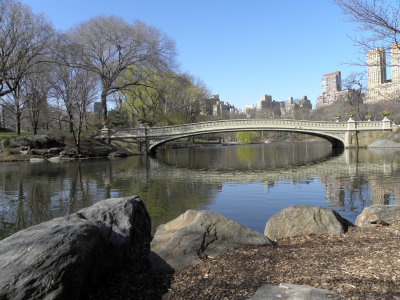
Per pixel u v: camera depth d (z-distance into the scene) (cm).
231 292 367
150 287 415
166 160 3009
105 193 1294
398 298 304
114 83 3938
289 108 13650
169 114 4681
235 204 1065
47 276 303
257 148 5597
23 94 3822
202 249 504
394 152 3244
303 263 434
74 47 3067
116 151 3525
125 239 507
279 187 1382
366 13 720
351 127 3994
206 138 9400
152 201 1131
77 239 354
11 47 2700
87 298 366
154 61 3559
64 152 3048
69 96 2972
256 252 497
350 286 339
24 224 865
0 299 278
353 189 1270
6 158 2912
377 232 580
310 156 3259
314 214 616
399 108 4059
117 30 3478
